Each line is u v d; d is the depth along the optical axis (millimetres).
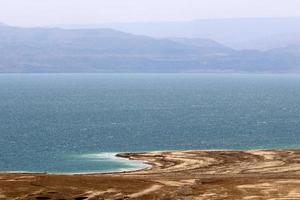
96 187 90562
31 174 100500
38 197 84062
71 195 85688
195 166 139875
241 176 114812
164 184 96000
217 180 102938
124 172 132750
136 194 87562
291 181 102000
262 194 90438
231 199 86688
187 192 90000
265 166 138250
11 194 84875
